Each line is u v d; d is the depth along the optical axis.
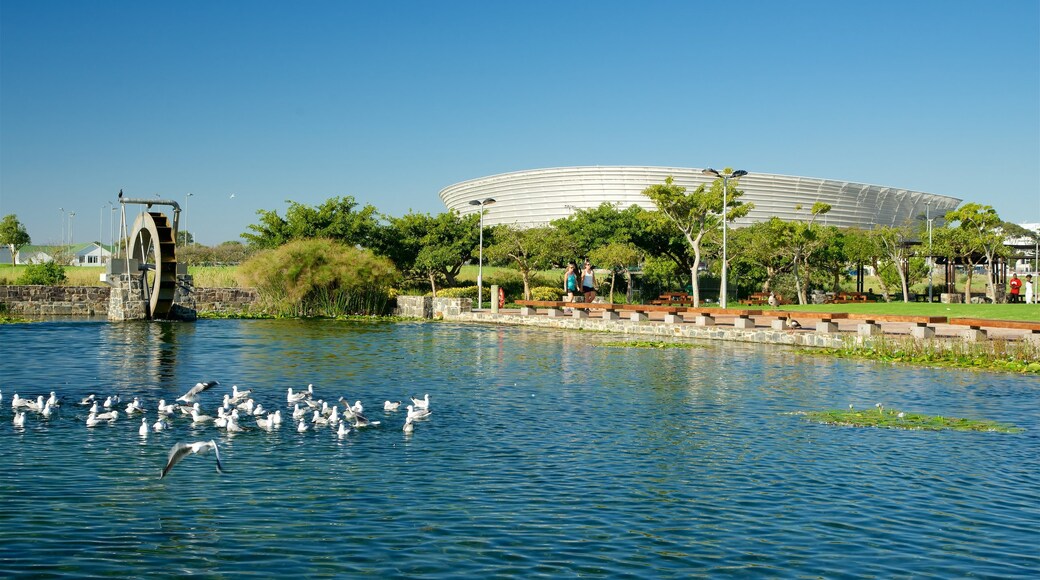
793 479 13.35
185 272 52.50
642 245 75.50
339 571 9.39
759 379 24.77
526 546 10.24
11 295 56.28
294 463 14.00
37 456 14.20
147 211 51.34
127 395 20.75
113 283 51.25
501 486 12.78
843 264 83.25
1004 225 88.69
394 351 33.03
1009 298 73.31
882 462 14.45
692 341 38.16
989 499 12.36
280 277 57.97
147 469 13.47
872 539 10.65
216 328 44.84
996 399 21.12
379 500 12.00
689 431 16.95
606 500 12.15
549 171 137.62
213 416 18.00
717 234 72.88
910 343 30.44
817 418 18.36
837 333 34.84
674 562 9.81
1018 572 9.62
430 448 15.22
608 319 45.84
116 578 9.09
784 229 72.00
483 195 151.38
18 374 24.66
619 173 132.62
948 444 15.87
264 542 10.26
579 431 16.88
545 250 68.94
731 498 12.30
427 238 74.31
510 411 19.09
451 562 9.70
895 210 144.88
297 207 74.38
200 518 11.12
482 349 34.16
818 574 9.51
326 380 24.11
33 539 10.21
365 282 59.41
